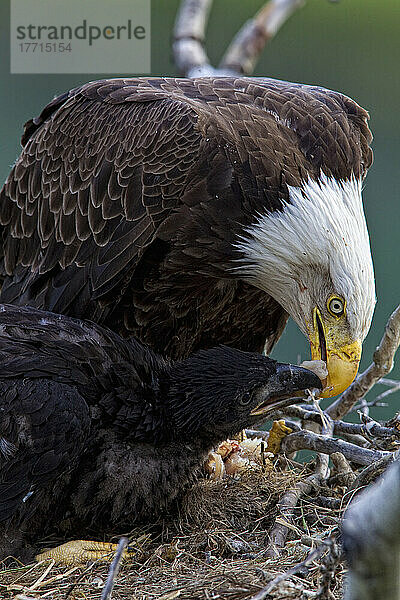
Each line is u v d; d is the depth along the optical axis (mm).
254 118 10344
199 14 15508
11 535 8867
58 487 8945
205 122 10070
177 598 7812
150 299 10570
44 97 19469
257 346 12125
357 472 10172
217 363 9508
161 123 10172
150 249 10203
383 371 10898
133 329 10719
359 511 5176
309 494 10016
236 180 9914
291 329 15797
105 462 9055
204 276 10438
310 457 11453
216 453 10500
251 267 10219
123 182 10141
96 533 9281
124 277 10156
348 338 9914
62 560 8750
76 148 10758
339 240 9852
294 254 9953
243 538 9305
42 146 11195
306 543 8742
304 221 9875
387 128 20156
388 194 18547
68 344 9219
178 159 9938
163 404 9461
